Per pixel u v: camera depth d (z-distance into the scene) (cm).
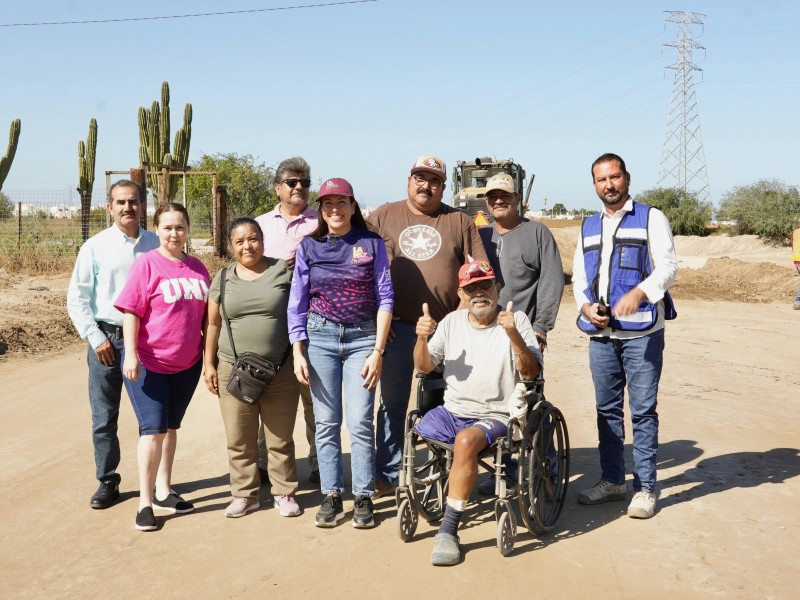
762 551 427
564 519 487
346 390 489
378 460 534
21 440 662
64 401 802
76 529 473
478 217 1266
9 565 423
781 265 3014
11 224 2695
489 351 461
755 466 586
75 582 402
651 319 485
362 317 488
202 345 513
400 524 445
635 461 496
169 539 459
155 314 481
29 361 1023
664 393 865
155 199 2469
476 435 429
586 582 392
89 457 615
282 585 396
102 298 505
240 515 496
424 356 471
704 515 484
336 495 483
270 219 566
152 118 2553
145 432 480
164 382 488
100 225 2400
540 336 521
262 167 3922
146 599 382
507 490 434
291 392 499
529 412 449
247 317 486
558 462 496
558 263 534
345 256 484
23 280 1795
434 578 401
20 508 508
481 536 460
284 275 498
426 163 513
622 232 505
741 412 770
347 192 481
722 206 6300
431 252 520
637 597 375
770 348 1234
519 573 405
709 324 1529
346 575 407
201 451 643
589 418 742
